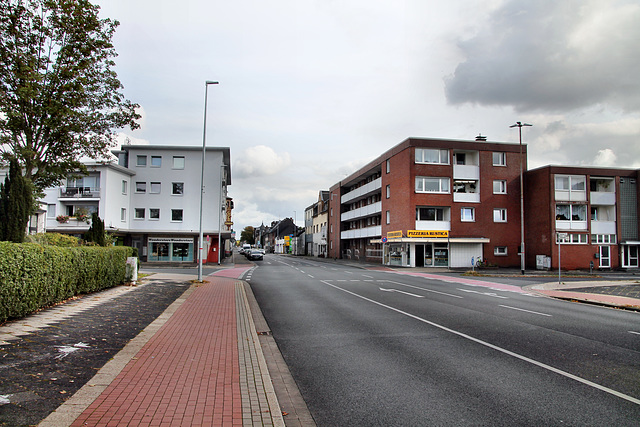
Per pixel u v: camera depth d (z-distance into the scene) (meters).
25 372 5.13
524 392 5.20
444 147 37.25
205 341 7.43
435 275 28.95
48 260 9.52
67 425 3.70
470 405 4.77
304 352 7.23
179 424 3.87
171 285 17.23
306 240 90.94
